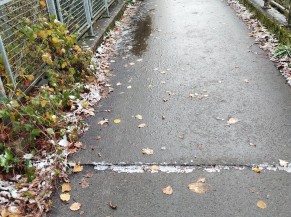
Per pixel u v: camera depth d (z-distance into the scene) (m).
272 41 6.50
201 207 2.85
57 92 4.28
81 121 4.18
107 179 3.24
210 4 10.30
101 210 2.88
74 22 6.14
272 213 2.74
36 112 3.56
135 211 2.85
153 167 3.35
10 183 3.10
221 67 5.67
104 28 7.51
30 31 3.93
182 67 5.77
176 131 3.94
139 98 4.79
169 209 2.85
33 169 3.19
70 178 3.28
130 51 6.71
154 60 6.16
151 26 8.40
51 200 3.00
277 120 4.03
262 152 3.47
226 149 3.55
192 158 3.45
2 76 3.69
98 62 6.03
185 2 10.84
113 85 5.25
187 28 8.01
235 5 9.76
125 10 10.28
